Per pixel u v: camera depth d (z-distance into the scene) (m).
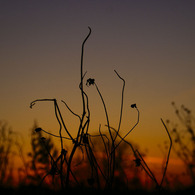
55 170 1.58
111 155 1.65
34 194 1.92
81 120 1.58
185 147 3.77
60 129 1.60
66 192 1.51
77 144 1.56
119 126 1.74
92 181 1.57
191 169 3.27
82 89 1.62
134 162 1.77
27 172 2.19
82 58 1.65
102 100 1.77
